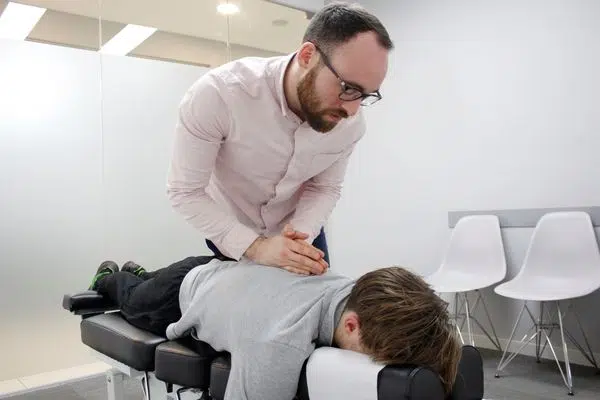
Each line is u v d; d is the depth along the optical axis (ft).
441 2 11.76
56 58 10.23
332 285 3.51
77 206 10.38
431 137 11.98
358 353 2.97
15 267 9.64
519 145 10.43
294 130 4.31
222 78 4.04
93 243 10.55
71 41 10.42
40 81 10.04
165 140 11.57
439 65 11.81
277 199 4.93
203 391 4.00
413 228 12.39
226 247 4.25
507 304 10.50
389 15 12.85
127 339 4.83
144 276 6.27
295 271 3.76
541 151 10.09
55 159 10.16
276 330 3.20
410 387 2.54
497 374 8.90
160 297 4.88
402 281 3.06
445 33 11.68
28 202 9.82
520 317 9.93
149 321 5.04
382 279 3.09
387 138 12.91
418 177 12.26
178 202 4.35
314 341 3.28
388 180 12.92
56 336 9.99
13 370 9.53
